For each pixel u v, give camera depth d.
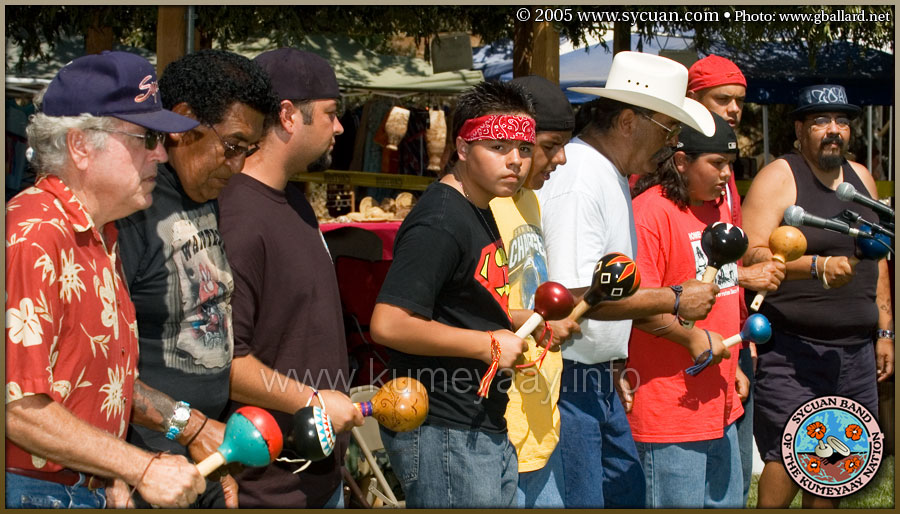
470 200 2.99
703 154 3.94
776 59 8.54
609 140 3.75
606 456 3.93
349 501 4.91
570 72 8.41
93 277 2.18
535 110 3.23
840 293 4.77
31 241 2.04
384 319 2.78
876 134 10.78
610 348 3.68
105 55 2.22
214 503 2.87
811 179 4.82
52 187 2.15
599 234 3.53
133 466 2.12
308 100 2.81
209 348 2.56
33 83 7.04
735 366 4.20
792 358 4.84
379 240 5.08
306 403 2.71
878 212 4.54
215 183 2.54
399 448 3.02
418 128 8.78
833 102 4.75
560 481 3.69
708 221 4.12
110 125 2.18
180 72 2.48
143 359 2.50
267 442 2.34
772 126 11.12
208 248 2.59
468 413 2.95
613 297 3.23
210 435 2.52
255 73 2.54
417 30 6.20
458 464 2.95
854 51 8.62
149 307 2.48
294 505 2.91
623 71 3.79
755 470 6.16
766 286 4.21
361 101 8.91
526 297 3.34
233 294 2.69
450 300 2.94
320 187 7.83
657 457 3.97
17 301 2.01
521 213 3.40
